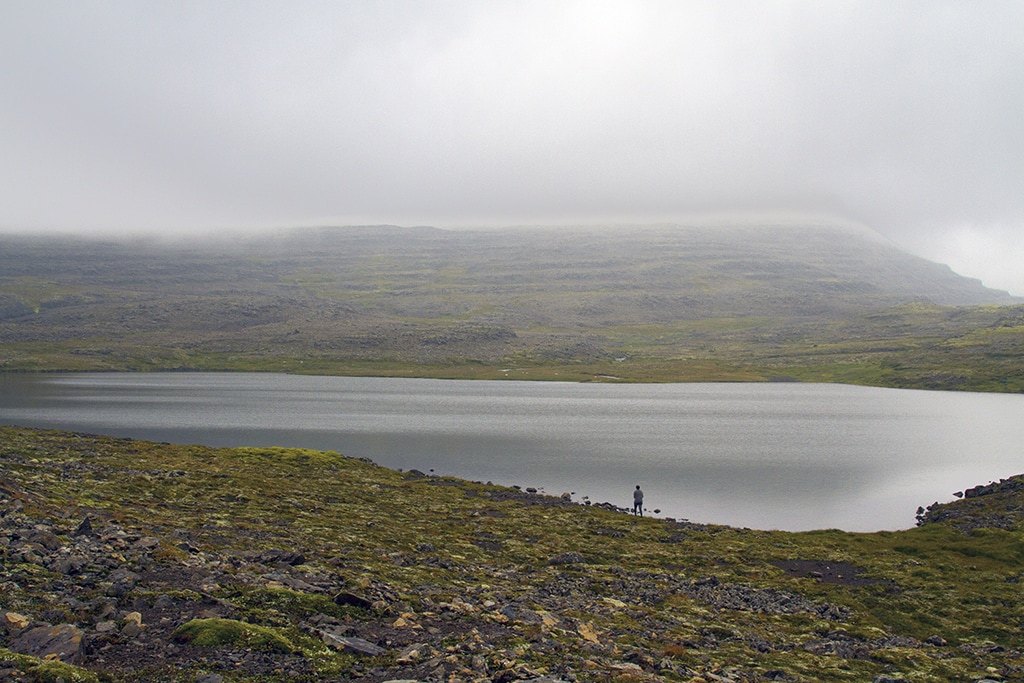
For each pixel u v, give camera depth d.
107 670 23.59
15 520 39.16
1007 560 61.00
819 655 37.31
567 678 26.61
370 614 33.16
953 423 197.62
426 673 25.56
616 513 80.94
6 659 22.00
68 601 28.95
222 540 46.16
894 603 50.25
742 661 34.56
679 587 51.44
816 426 190.62
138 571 34.25
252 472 85.38
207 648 26.02
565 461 129.75
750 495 99.75
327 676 24.75
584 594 46.56
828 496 99.19
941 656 39.28
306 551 46.31
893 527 80.75
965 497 91.38
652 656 32.94
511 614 36.62
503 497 86.81
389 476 95.88
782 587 53.44
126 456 87.81
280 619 30.16
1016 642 43.12
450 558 53.00
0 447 84.00
